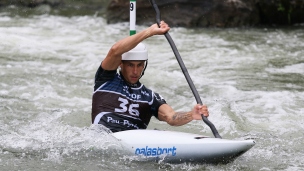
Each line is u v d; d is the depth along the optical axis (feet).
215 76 80.53
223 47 100.89
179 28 119.24
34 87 71.77
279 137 54.75
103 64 46.47
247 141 43.11
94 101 48.11
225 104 65.57
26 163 45.88
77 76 78.74
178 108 65.41
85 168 44.62
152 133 46.11
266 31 118.21
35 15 136.05
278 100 68.23
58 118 59.11
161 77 79.30
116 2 124.57
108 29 119.75
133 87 48.01
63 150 48.29
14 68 81.41
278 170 45.88
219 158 43.98
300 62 90.07
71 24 125.49
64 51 95.76
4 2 145.48
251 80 78.28
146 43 103.71
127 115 47.57
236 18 121.39
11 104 64.08
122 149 45.80
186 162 44.65
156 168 44.34
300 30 119.96
